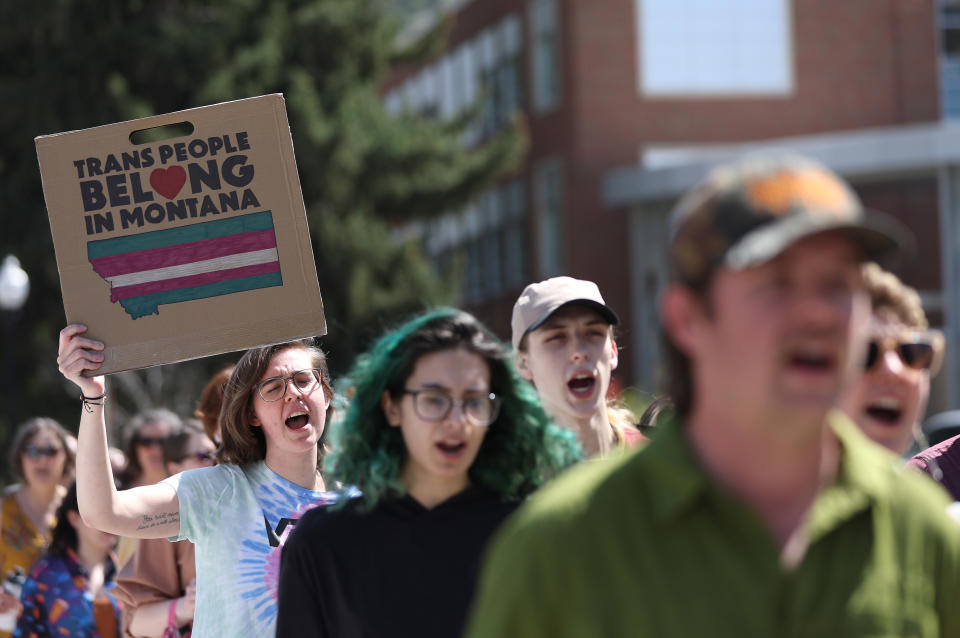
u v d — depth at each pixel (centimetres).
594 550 267
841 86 4006
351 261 3048
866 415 521
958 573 281
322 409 584
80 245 537
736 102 3941
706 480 266
